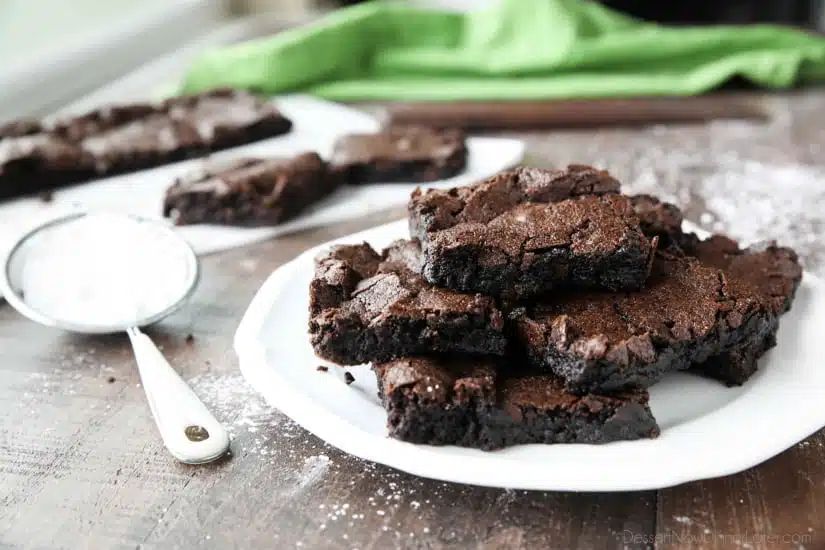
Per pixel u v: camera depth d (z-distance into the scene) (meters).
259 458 0.40
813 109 0.70
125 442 0.41
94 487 0.39
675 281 0.43
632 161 0.63
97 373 0.44
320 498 0.38
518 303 0.42
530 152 0.64
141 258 0.49
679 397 0.41
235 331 0.47
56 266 0.48
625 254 0.41
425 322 0.40
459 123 0.68
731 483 0.38
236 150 0.65
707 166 0.62
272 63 0.72
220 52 0.74
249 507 0.38
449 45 0.77
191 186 0.56
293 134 0.66
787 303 0.44
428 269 0.42
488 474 0.36
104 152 0.62
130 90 0.79
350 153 0.61
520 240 0.41
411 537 0.36
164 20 0.87
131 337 0.45
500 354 0.40
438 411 0.38
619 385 0.39
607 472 0.36
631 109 0.69
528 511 0.37
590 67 0.75
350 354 0.41
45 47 0.75
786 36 0.74
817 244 0.53
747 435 0.38
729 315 0.41
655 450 0.37
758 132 0.67
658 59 0.75
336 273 0.42
